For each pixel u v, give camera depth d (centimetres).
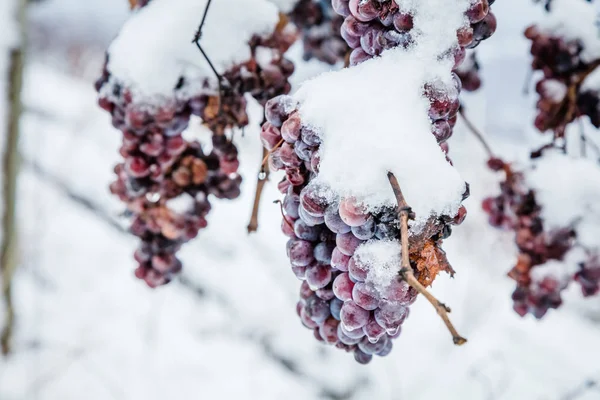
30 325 183
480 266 220
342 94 68
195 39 80
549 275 89
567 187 88
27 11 147
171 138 83
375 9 69
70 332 185
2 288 165
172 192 85
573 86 88
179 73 81
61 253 210
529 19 116
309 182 70
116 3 366
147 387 177
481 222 225
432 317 202
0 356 171
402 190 66
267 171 83
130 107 81
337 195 67
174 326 194
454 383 176
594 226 88
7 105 147
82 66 374
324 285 72
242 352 190
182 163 84
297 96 70
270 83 83
